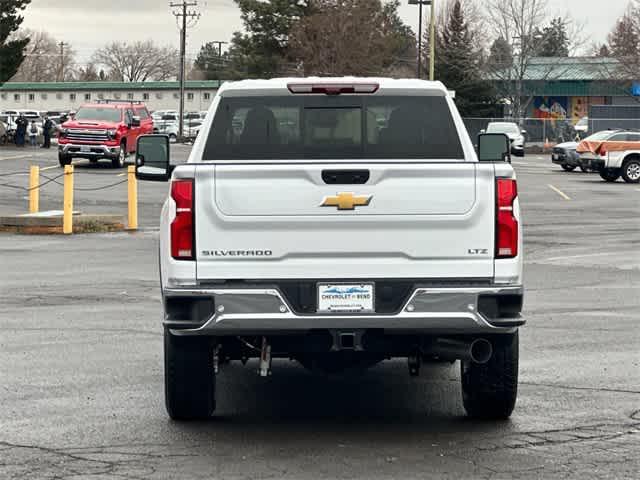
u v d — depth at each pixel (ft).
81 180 155.53
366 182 33.42
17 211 113.19
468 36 349.20
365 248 33.50
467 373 36.17
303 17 336.08
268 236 33.55
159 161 39.32
